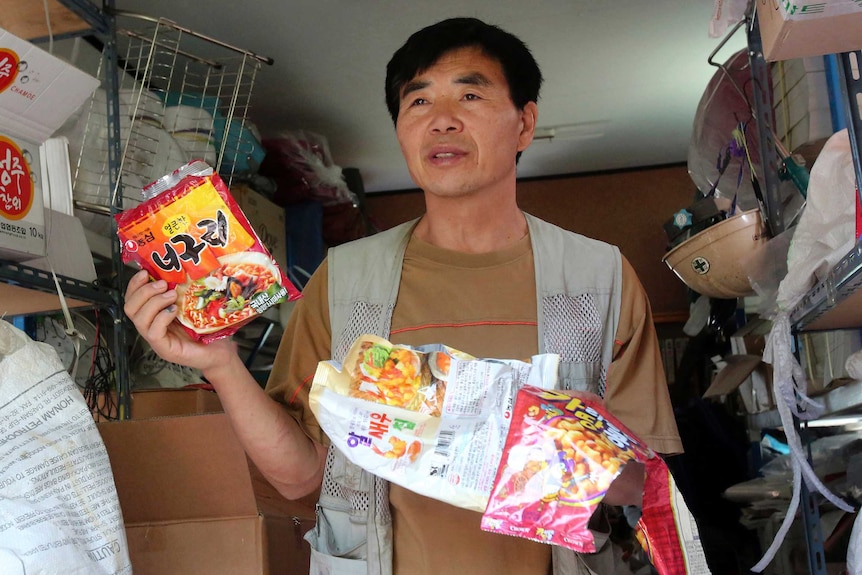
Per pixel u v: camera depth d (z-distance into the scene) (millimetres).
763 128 1896
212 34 2676
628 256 3941
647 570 1707
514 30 2750
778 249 1806
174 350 1038
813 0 1034
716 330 2885
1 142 1299
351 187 3789
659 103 3336
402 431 978
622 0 2592
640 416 1222
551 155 3850
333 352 1241
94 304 1665
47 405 1037
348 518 1184
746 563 2600
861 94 1222
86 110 2076
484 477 944
